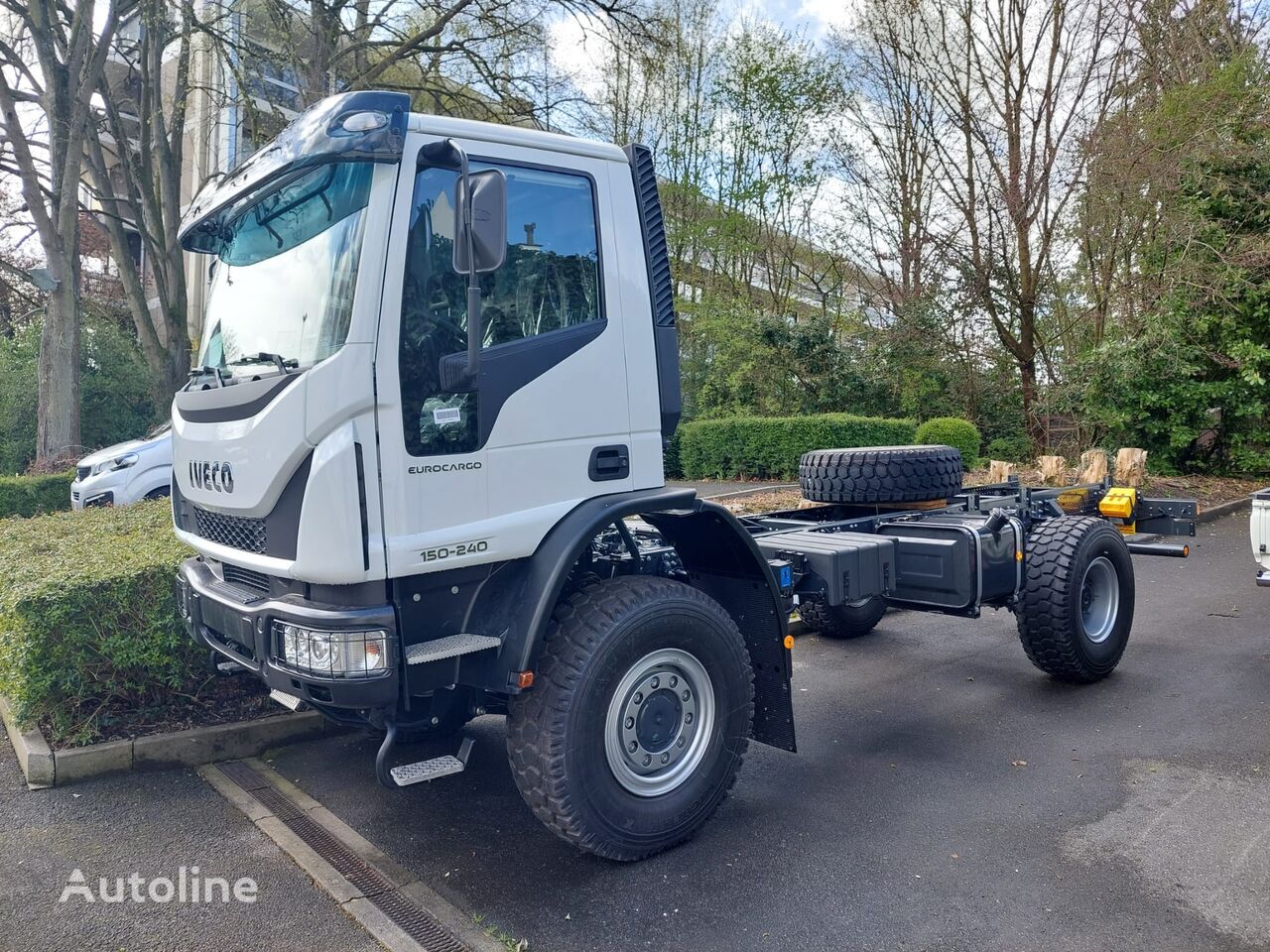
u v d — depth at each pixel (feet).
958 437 55.98
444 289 11.37
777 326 62.49
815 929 10.77
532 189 12.23
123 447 40.24
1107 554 19.98
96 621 15.75
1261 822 13.26
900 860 12.46
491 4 53.57
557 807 11.40
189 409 13.29
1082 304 59.52
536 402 11.93
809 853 12.71
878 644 24.38
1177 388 52.29
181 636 16.35
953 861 12.39
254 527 11.95
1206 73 50.06
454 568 11.37
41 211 49.80
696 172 77.00
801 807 14.26
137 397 62.75
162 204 61.52
